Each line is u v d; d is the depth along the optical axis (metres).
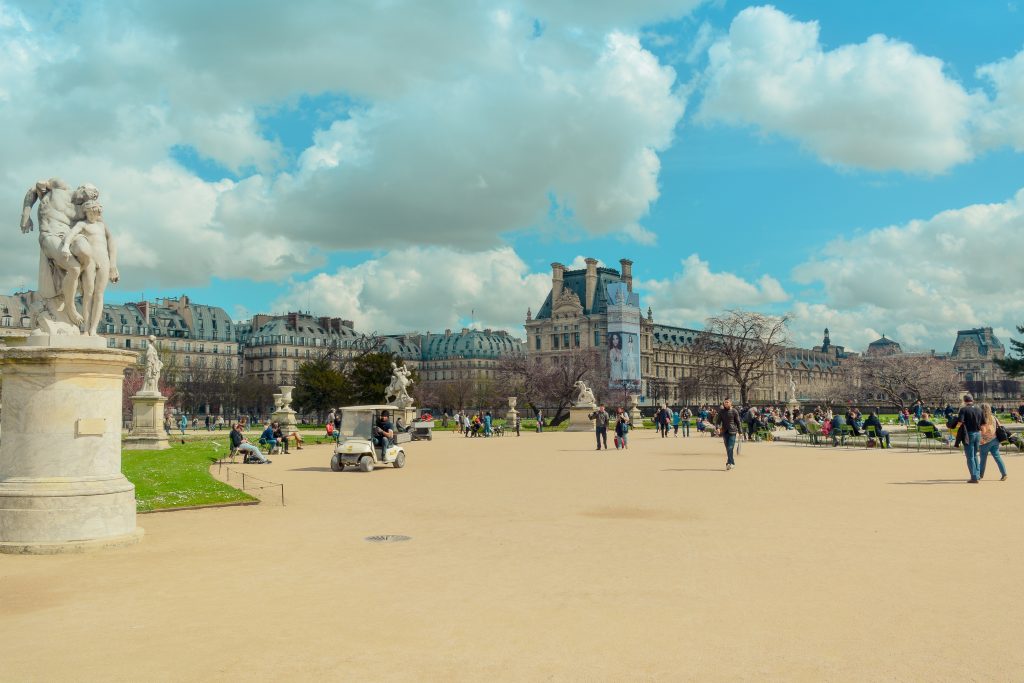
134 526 15.48
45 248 15.33
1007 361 95.38
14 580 12.06
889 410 117.06
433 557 13.76
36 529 14.21
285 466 36.16
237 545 15.02
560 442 58.97
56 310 15.42
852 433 48.62
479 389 161.25
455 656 8.42
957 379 162.00
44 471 14.60
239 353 181.00
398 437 48.12
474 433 74.31
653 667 8.05
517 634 9.19
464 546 14.81
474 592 11.21
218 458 39.12
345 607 10.42
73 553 14.07
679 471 31.08
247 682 7.69
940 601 10.54
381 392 100.56
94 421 15.01
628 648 8.65
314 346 184.12
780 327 115.38
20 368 14.77
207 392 143.50
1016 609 10.14
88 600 10.86
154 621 9.81
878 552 13.88
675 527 16.84
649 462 36.38
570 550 14.30
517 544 14.96
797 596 10.84
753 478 27.72
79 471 14.79
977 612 10.01
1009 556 13.47
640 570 12.55
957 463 33.84
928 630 9.26
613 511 19.44
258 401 155.25
